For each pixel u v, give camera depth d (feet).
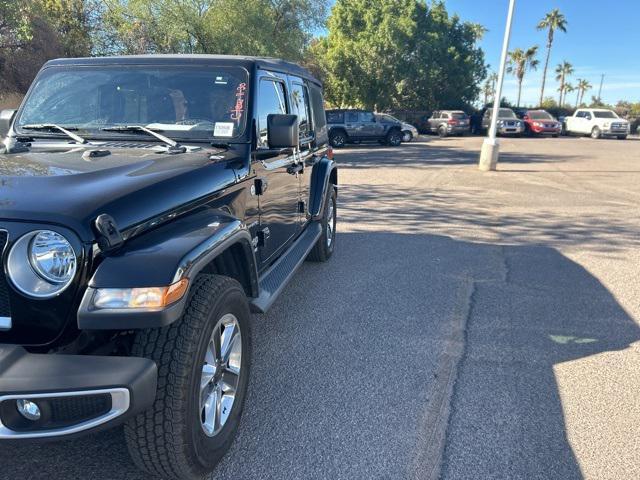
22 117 12.42
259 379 12.02
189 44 72.54
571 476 9.00
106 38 72.49
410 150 76.18
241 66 12.26
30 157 9.39
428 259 21.97
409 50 127.75
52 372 6.55
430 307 16.61
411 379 12.12
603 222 29.63
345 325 15.12
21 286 6.95
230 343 9.07
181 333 7.63
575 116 121.70
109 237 7.16
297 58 83.46
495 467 9.18
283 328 14.84
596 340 14.44
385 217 30.48
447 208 33.27
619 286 18.97
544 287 18.72
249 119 11.75
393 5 124.77
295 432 10.04
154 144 11.29
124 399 6.64
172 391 7.44
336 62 120.06
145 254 7.34
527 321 15.65
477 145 87.76
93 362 6.73
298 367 12.61
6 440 6.59
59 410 6.69
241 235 9.41
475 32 146.82
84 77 12.59
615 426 10.47
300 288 18.15
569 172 51.90
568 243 25.03
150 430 7.50
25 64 53.21
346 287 18.33
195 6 70.49
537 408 11.05
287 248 15.49
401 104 136.77
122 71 12.49
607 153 74.43
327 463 9.20
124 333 8.11
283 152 14.35
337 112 80.28
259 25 72.18
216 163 10.36
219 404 8.83
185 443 7.65
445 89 139.33
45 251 6.91
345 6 124.06
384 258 22.00
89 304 6.84
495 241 25.26
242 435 9.91
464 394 11.52
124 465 8.95
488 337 14.48
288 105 14.90
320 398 11.25
